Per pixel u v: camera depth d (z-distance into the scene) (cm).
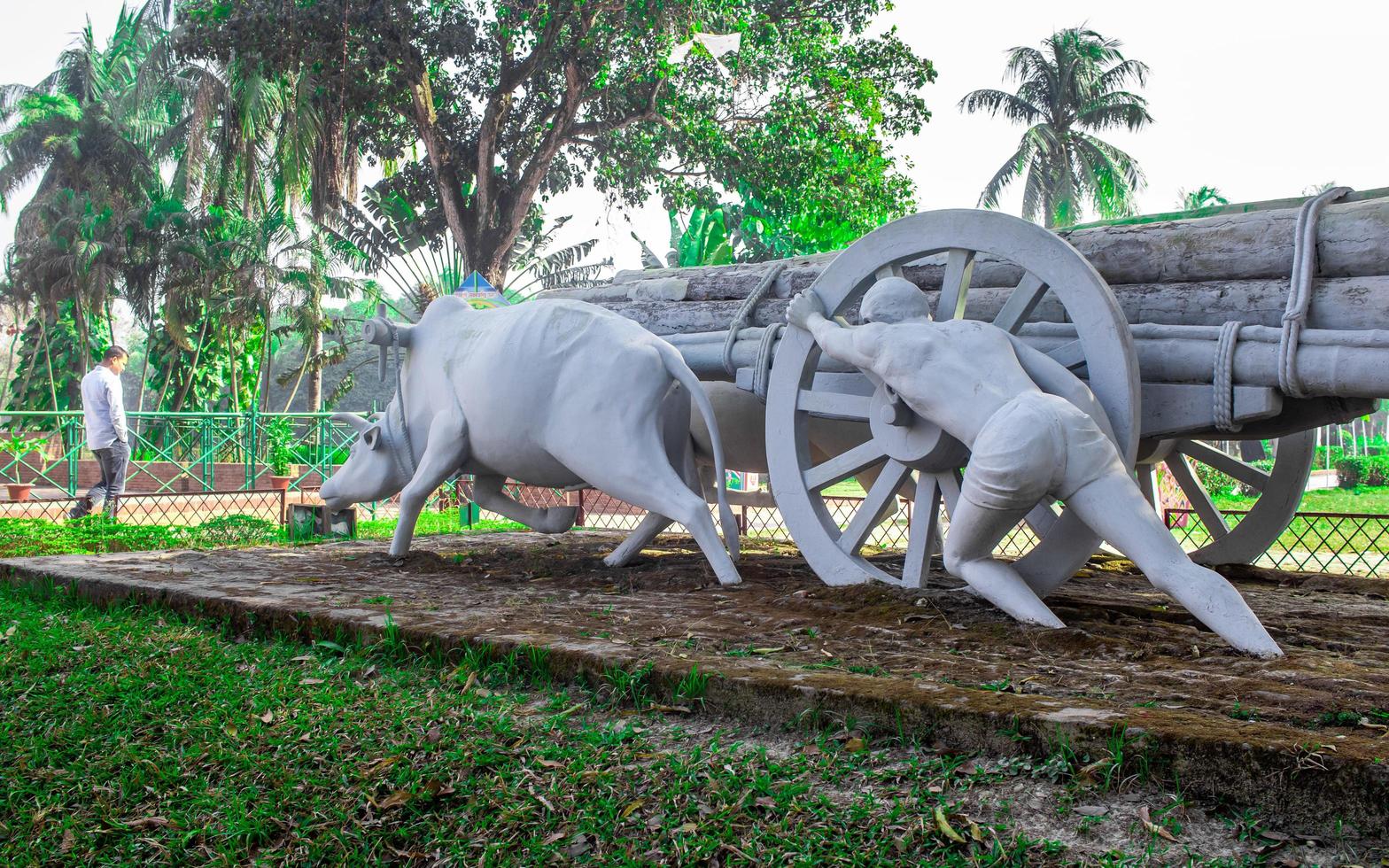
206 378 2545
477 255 2178
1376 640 424
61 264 2367
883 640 414
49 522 989
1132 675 352
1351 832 249
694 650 399
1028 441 409
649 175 2248
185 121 2544
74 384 2655
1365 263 464
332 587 566
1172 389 492
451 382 657
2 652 476
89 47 2670
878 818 272
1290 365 451
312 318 2247
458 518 1138
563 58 1998
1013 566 469
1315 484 2717
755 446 691
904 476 519
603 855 275
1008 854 252
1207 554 702
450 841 292
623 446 587
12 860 306
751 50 2000
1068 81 2883
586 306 632
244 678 427
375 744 349
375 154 2459
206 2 2083
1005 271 580
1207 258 510
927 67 2047
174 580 585
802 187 2053
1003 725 296
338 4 1881
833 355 520
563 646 398
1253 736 268
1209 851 249
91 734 381
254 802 323
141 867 300
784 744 325
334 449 1800
